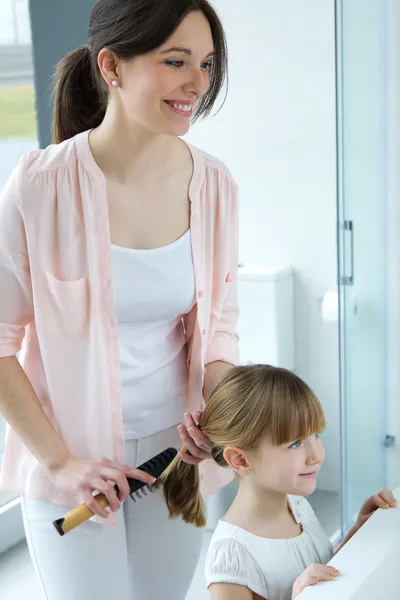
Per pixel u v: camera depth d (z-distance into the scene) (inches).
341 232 81.9
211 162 59.4
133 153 54.4
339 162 80.0
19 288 54.6
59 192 53.8
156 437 58.9
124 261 54.9
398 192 95.6
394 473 103.3
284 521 54.5
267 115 102.8
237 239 62.1
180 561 62.4
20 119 93.2
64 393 55.8
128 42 48.6
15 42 91.1
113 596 58.6
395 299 98.7
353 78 82.0
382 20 91.8
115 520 56.5
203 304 59.3
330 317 92.7
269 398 52.1
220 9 102.0
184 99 50.0
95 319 54.7
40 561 58.4
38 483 56.0
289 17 99.1
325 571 48.3
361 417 92.4
